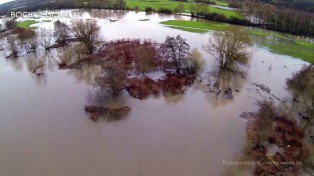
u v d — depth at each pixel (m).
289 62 79.69
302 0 152.12
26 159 43.84
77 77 71.06
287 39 102.25
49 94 62.75
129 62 75.50
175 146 45.88
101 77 63.75
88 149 45.50
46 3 177.38
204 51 84.81
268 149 44.62
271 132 48.06
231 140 47.06
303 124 51.91
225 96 60.88
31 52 90.19
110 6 160.38
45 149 45.84
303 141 47.09
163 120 52.59
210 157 43.47
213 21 127.94
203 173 40.53
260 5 137.75
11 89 65.69
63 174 40.69
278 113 54.50
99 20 130.38
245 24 120.81
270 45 93.69
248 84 66.31
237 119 52.75
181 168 41.47
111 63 70.31
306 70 63.22
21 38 92.69
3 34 112.81
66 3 169.88
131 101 58.62
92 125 51.31
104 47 86.44
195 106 57.22
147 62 69.19
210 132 49.19
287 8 133.62
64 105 57.97
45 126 51.59
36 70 76.06
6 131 50.59
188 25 117.19
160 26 117.06
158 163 42.47
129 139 47.56
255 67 75.88
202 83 66.19
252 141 46.41
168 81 65.50
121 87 61.69
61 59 83.62
